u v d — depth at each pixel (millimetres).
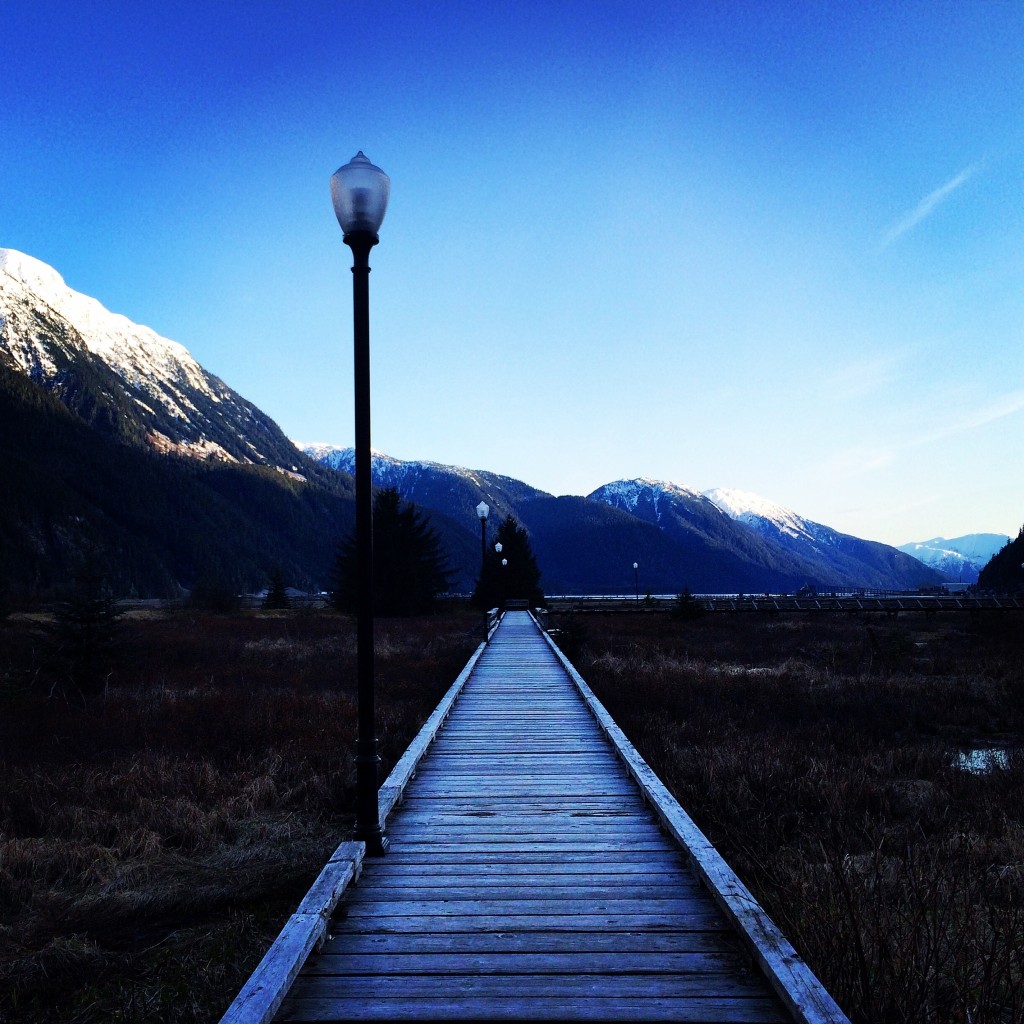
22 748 10695
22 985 4980
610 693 15164
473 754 8422
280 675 18156
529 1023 3133
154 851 7184
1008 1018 3826
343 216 5254
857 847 6844
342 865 4578
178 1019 4477
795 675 18891
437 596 45844
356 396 5238
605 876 4789
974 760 11180
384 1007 3248
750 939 3615
